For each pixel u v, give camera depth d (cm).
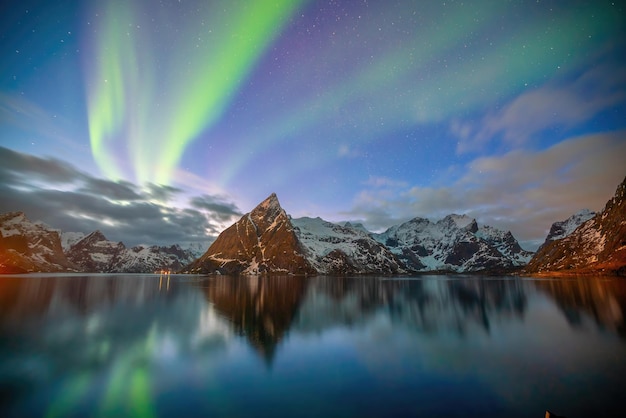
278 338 3862
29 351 3234
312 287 13062
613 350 3225
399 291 10988
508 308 6406
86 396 2167
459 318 5316
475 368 2709
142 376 2545
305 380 2444
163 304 7000
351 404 2011
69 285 12331
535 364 2806
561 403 2005
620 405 1966
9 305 6303
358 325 4703
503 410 1909
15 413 1914
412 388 2277
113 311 5872
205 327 4491
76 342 3603
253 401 2070
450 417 1823
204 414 1891
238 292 10344
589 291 9181
